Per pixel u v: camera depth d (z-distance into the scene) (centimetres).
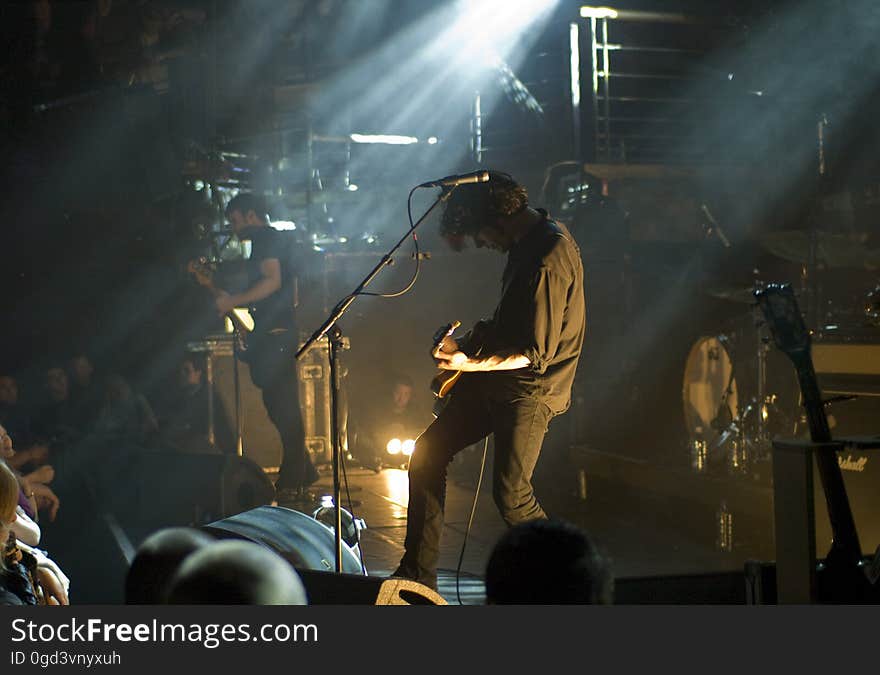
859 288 887
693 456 812
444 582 603
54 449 910
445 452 531
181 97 1298
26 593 386
